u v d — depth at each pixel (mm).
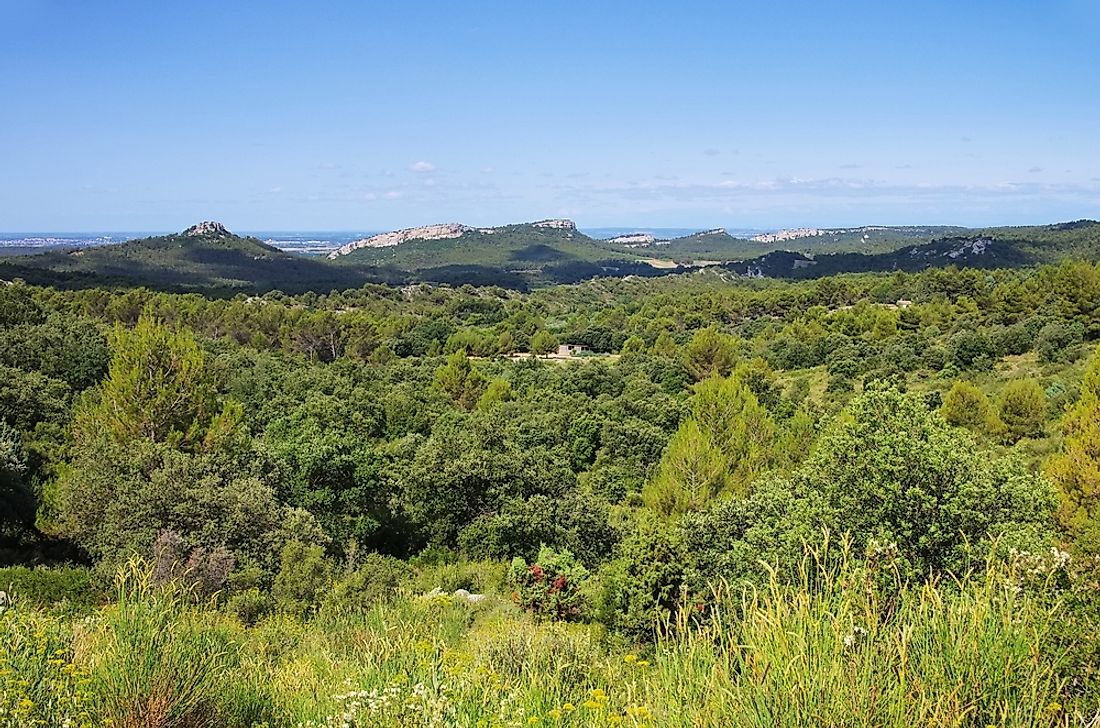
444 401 42656
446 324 78000
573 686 4117
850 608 2533
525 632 6262
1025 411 29219
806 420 27156
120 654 3523
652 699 2803
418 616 8297
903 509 10312
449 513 23391
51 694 2967
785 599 2582
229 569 13625
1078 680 2547
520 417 37750
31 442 22797
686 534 14359
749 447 24328
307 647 7430
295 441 22859
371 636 6043
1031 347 47125
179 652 3637
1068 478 14883
